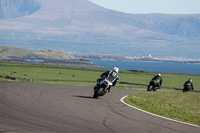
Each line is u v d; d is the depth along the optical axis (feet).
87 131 91.40
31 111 119.44
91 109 135.54
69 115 116.37
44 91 206.28
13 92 186.91
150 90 254.68
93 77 481.46
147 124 108.88
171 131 99.50
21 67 618.44
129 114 128.67
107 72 188.96
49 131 87.97
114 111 134.41
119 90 285.02
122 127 100.63
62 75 486.38
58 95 185.88
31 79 384.27
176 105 163.94
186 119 127.13
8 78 395.96
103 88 185.16
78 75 505.25
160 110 145.07
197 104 175.11
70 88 251.19
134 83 427.33
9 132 82.94
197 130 104.12
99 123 104.88
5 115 107.34
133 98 185.57
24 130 86.79
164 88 383.86
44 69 595.47
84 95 197.16
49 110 124.88
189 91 265.75
